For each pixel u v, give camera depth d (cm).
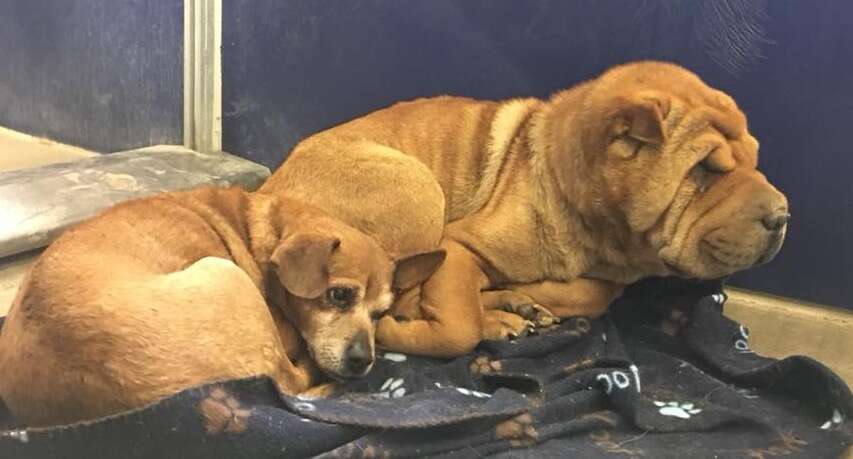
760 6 123
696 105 105
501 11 136
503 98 139
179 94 167
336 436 83
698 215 103
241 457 80
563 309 116
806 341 125
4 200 137
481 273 115
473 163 120
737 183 102
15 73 186
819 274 131
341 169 116
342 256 103
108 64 174
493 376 104
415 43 143
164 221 101
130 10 168
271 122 160
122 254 92
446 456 88
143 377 80
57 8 176
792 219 130
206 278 88
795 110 126
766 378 106
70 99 181
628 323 120
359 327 102
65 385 81
